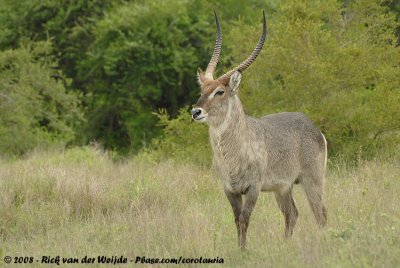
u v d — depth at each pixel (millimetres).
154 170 49156
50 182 41062
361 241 26125
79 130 99188
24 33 97500
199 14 93938
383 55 52000
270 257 26859
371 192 35781
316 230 29469
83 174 45500
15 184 40688
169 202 39031
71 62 99750
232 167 30016
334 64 50156
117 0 97875
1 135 77375
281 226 33344
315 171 33750
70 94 87688
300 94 50500
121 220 35062
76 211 38156
